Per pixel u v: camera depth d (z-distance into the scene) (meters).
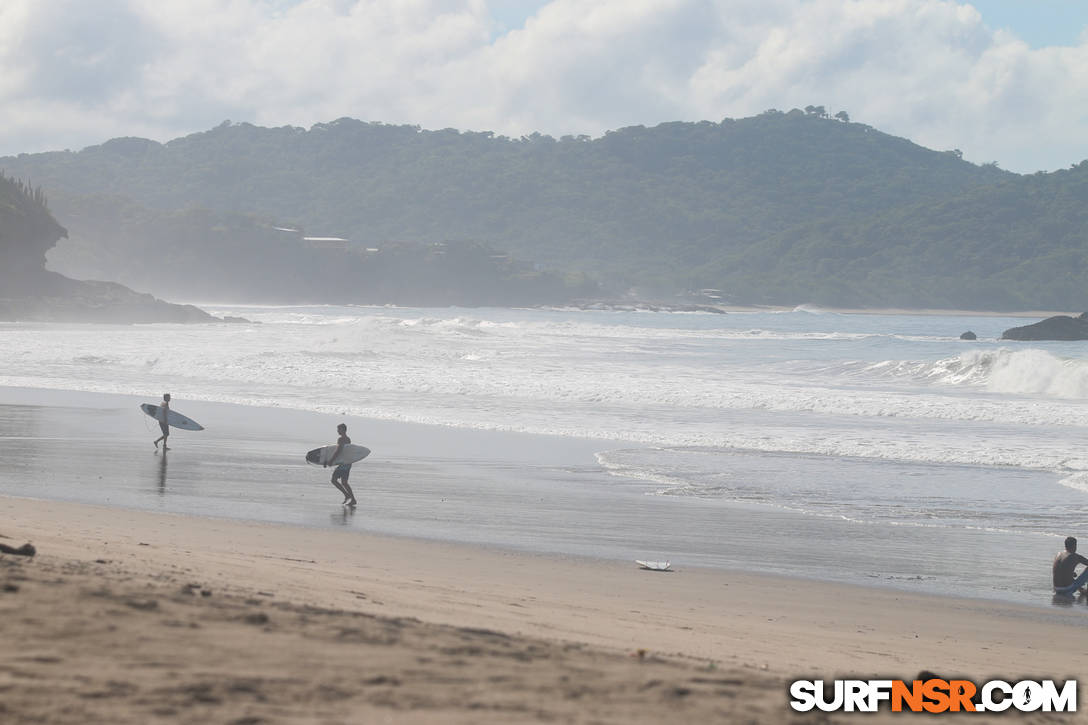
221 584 19.66
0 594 14.74
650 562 33.78
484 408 84.69
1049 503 47.50
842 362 137.75
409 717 10.65
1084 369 105.81
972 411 84.19
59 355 129.88
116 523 34.31
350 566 29.06
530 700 11.74
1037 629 27.38
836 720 12.41
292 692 11.27
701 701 12.43
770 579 32.59
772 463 58.56
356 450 44.72
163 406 58.25
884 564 35.50
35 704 10.17
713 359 154.62
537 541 37.44
